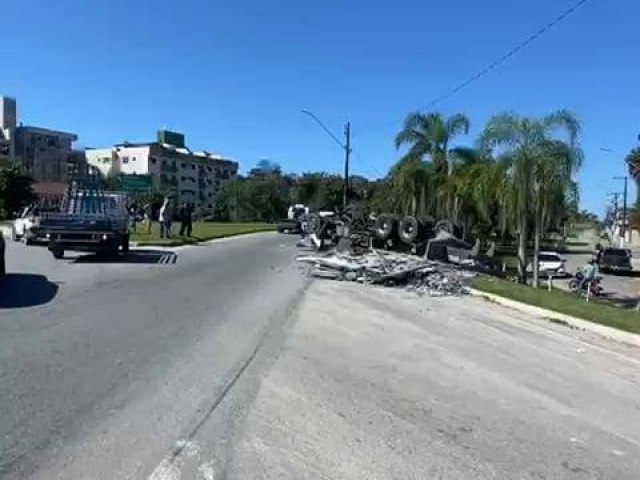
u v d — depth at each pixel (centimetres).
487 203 3028
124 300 1416
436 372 909
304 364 911
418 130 4772
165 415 662
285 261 2706
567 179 2633
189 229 3903
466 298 1895
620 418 735
